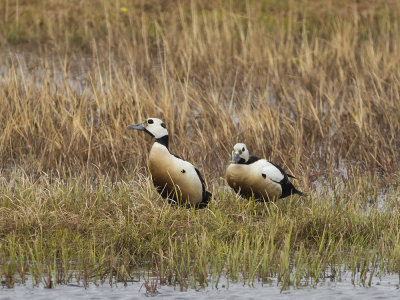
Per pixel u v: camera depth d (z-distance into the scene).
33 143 21.05
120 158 19.80
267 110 22.00
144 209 15.05
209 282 12.14
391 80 26.16
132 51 30.83
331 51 31.23
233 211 15.54
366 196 17.59
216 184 18.08
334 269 12.64
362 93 24.75
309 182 18.44
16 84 23.06
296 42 34.56
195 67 28.84
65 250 12.98
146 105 22.28
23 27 35.84
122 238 13.59
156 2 38.81
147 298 11.39
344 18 36.84
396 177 19.34
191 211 15.30
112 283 12.06
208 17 36.53
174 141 21.44
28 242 13.41
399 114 23.19
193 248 13.30
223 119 21.92
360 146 21.03
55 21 36.41
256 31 32.12
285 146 21.20
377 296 11.56
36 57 31.62
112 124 20.92
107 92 23.56
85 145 20.52
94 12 37.25
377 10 38.56
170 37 33.03
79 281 12.09
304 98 24.89
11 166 20.03
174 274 12.38
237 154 15.26
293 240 14.10
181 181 15.09
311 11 38.41
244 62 28.62
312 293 11.68
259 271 12.41
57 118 22.14
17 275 12.34
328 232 14.34
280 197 15.78
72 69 29.61
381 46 32.31
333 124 23.59
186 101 22.52
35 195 15.59
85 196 15.80
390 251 13.23
